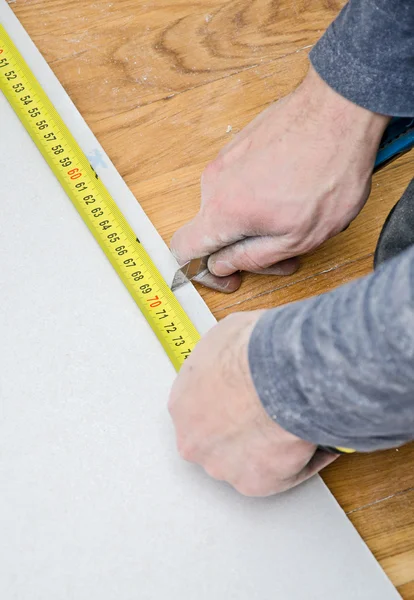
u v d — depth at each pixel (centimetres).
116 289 121
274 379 78
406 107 105
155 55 147
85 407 111
